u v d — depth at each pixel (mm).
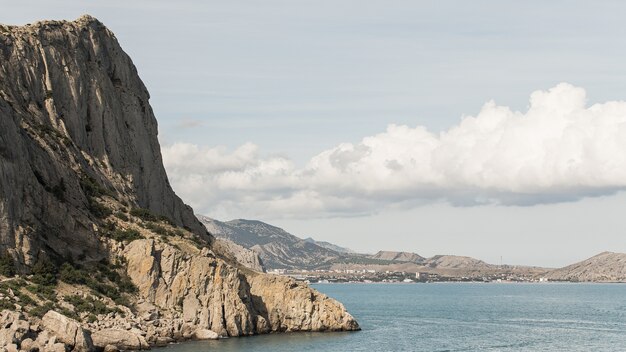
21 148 147375
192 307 156000
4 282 133500
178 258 159500
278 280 182375
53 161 159375
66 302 137500
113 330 133750
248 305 169125
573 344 178375
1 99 148125
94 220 161250
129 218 170750
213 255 167500
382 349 158000
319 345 158375
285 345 155000
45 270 141750
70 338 123312
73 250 152625
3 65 167125
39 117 169000
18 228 141250
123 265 157000
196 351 137625
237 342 154000
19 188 143875
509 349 166625
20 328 118750
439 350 161125
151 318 148625
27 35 177750
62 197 156375
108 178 182000
